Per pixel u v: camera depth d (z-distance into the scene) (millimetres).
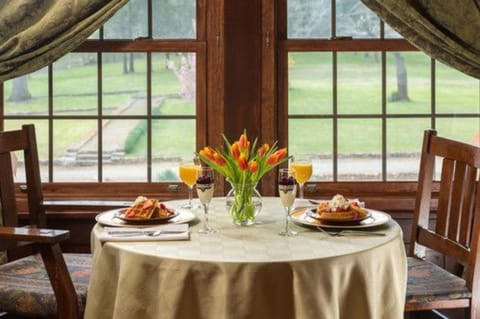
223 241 2070
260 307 1844
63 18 3006
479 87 3328
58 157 3305
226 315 1840
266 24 3199
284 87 3264
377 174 3330
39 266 2535
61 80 3275
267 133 3217
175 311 1876
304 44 3254
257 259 1865
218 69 3221
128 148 3307
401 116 3316
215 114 3236
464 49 3023
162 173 3314
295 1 3266
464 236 2451
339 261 1911
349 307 1972
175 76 3271
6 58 3012
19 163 3312
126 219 2254
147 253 1934
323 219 2258
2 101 3277
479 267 2340
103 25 3236
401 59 3297
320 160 3316
